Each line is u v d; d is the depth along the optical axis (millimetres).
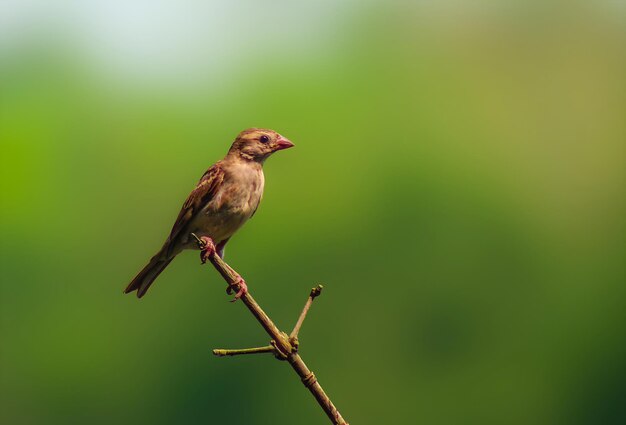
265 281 19266
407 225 20516
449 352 19609
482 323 20141
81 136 20891
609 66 23625
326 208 20359
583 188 22297
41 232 20094
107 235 20344
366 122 21938
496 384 19703
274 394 17734
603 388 20047
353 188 20766
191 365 17984
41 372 18906
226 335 18062
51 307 19438
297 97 21828
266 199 20234
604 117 23266
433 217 20688
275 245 19594
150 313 18641
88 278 19531
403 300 19812
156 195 20625
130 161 20906
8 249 19938
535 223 21359
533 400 19828
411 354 19359
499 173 21859
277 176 20656
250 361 17922
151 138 21094
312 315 18891
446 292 20062
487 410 19422
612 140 23000
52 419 18844
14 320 19344
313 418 17719
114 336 18891
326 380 18297
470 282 20281
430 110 22391
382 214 20562
